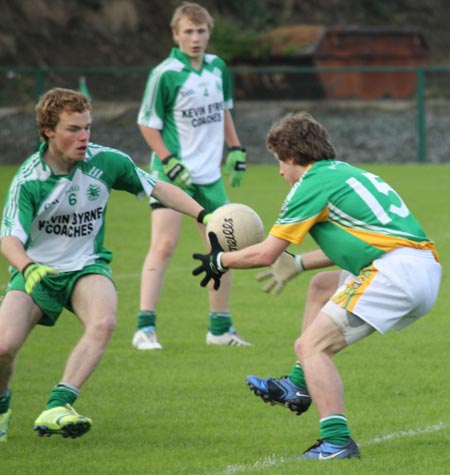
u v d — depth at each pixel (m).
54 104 17.58
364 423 19.70
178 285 36.03
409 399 21.56
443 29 139.00
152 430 19.53
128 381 23.52
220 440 18.80
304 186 17.03
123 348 27.05
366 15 135.62
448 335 28.06
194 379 23.67
